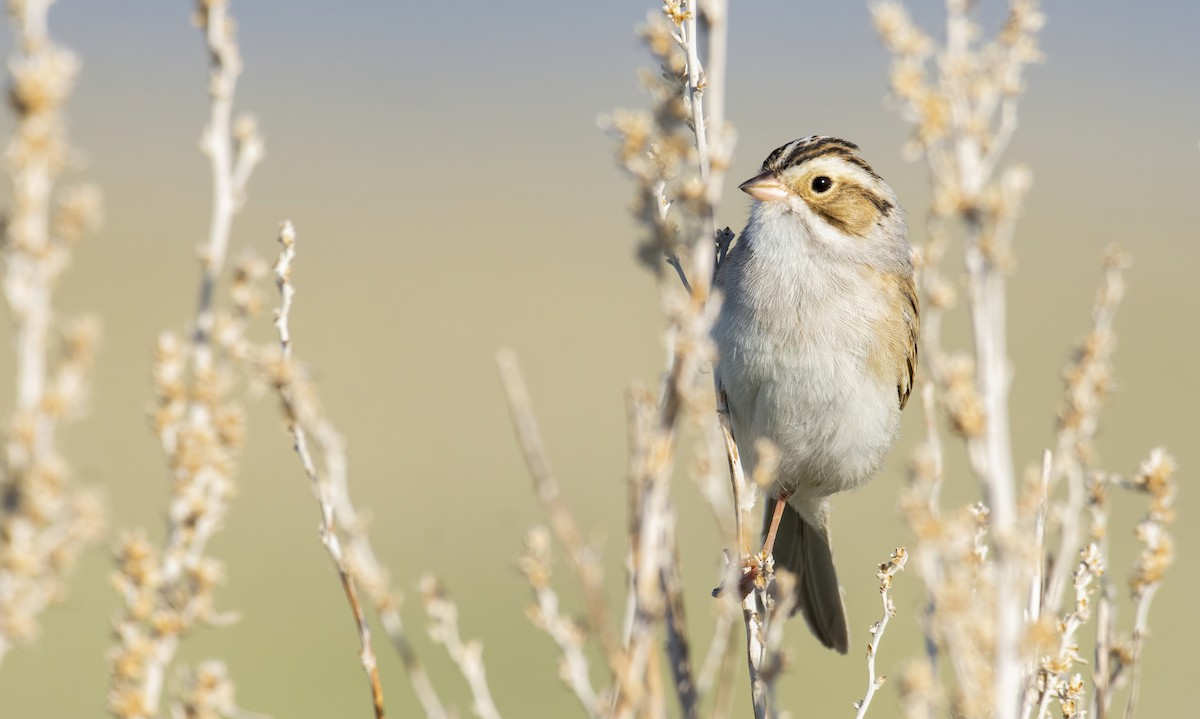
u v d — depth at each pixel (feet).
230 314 17.15
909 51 16.26
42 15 13.65
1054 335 95.91
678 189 17.71
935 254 21.89
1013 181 15.97
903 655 50.70
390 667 50.98
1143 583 20.59
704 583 53.26
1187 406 84.12
